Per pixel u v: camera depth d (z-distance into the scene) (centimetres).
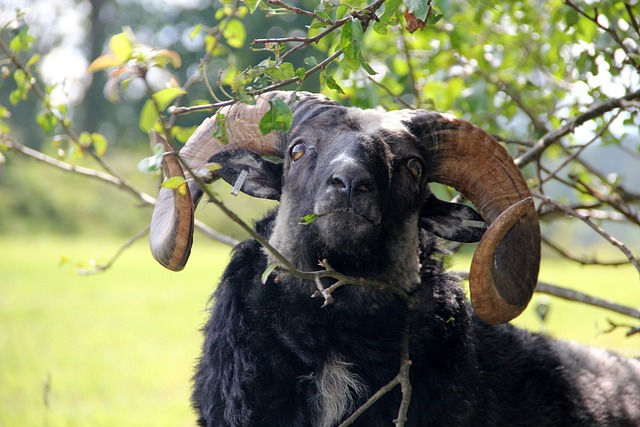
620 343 1848
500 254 823
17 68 1159
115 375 1995
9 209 5581
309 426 827
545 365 1027
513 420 963
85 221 5672
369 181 752
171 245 811
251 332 841
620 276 3478
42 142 7006
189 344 2356
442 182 898
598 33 1143
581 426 1012
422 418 827
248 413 825
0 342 2302
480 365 954
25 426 1552
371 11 746
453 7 1295
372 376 827
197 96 4200
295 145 840
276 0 745
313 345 829
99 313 2802
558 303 2695
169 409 1720
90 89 8188
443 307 870
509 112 1269
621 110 988
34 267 3856
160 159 639
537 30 1320
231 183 873
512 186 875
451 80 1329
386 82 1313
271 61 721
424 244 904
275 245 847
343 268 816
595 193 1070
